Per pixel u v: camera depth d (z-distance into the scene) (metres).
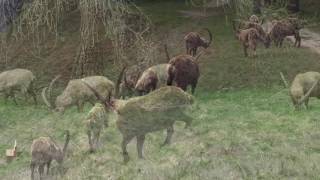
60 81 18.56
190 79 15.12
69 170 11.03
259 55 19.19
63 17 22.75
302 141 11.68
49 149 10.57
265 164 10.52
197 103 14.99
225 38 21.47
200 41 18.59
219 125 12.96
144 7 27.30
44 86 17.86
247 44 18.88
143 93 14.31
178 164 10.78
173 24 23.70
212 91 16.39
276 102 14.68
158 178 10.28
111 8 17.27
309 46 20.08
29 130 13.70
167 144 11.79
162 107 11.21
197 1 27.86
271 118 13.31
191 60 15.16
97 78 14.46
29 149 12.45
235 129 12.64
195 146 11.68
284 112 13.73
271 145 11.55
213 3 27.09
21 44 21.83
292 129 12.43
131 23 20.80
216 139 12.02
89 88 13.25
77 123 13.75
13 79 15.82
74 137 12.85
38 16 17.45
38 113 15.09
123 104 11.23
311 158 10.71
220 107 14.52
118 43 18.81
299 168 10.27
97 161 11.34
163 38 21.86
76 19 23.91
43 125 13.96
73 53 20.92
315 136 11.88
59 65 20.05
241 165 10.55
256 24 19.27
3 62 20.78
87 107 15.20
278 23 19.56
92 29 17.36
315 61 18.33
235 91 16.27
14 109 15.62
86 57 18.56
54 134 13.18
